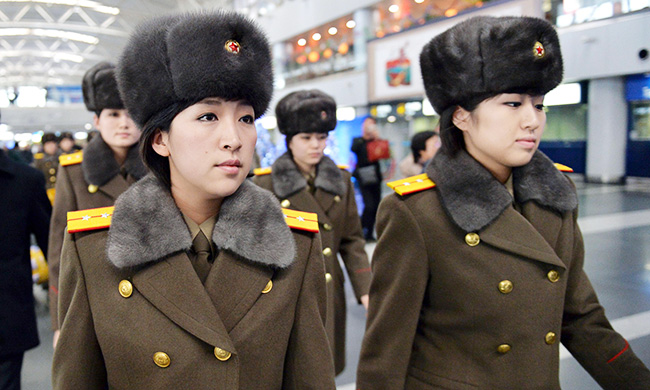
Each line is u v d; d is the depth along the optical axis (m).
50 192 4.26
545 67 1.07
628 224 6.26
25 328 1.98
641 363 1.20
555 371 1.19
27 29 29.33
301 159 2.38
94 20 27.81
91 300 0.84
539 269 1.16
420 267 1.22
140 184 0.89
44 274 3.96
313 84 14.58
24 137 27.17
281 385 0.94
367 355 1.31
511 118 1.10
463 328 1.21
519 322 1.16
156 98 0.81
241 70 0.79
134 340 0.82
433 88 1.23
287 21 15.40
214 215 0.93
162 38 0.80
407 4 11.63
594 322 1.25
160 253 0.82
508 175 1.25
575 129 11.28
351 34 13.92
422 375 1.27
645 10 7.89
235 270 0.87
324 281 1.01
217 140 0.80
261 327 0.87
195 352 0.83
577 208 1.26
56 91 33.66
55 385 0.84
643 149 9.86
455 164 1.20
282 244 0.90
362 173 5.72
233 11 0.85
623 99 9.95
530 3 7.65
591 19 8.73
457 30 1.16
